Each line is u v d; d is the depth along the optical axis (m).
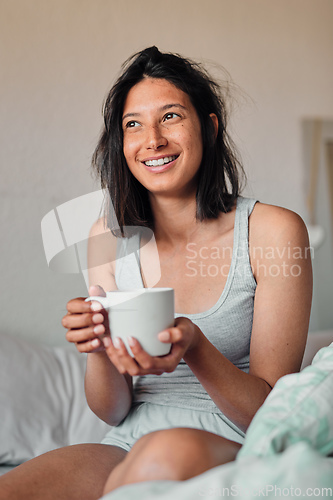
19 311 2.14
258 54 2.69
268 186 2.68
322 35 2.88
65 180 2.24
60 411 1.74
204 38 2.55
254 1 2.68
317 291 2.78
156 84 1.15
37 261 2.18
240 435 1.03
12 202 2.14
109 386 1.08
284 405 0.73
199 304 1.16
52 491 0.84
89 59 2.30
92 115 2.30
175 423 1.05
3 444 1.55
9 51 2.15
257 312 1.08
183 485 0.57
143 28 2.41
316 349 1.91
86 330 0.84
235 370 0.96
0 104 2.13
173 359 0.79
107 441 1.10
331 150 2.87
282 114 2.74
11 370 1.76
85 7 2.29
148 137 1.13
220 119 1.24
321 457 0.61
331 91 2.89
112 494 0.60
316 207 2.81
